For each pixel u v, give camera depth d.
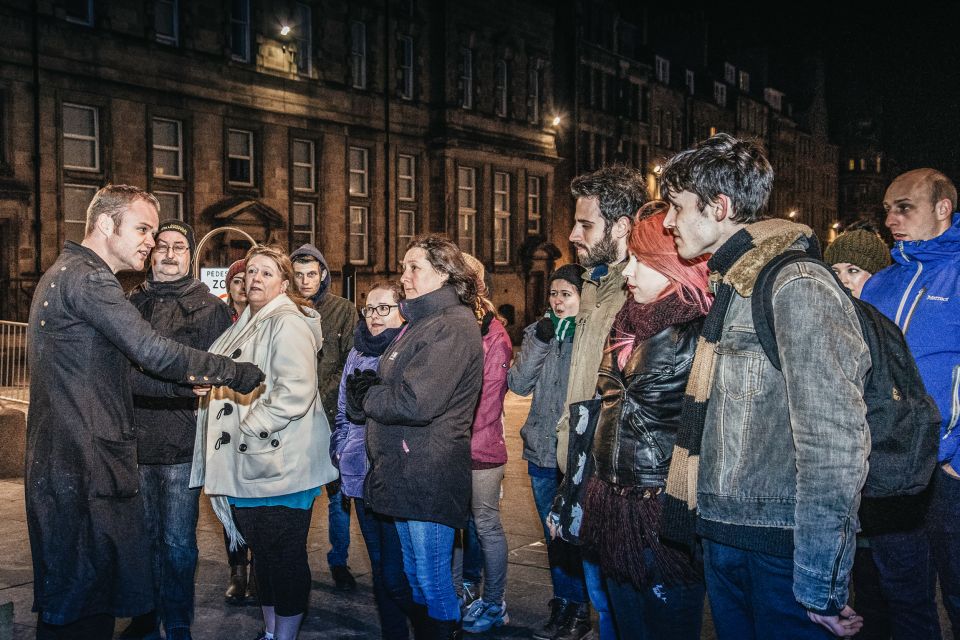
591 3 41.78
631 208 3.49
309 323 4.11
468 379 3.61
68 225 21.12
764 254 2.31
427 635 3.67
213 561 5.76
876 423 2.54
